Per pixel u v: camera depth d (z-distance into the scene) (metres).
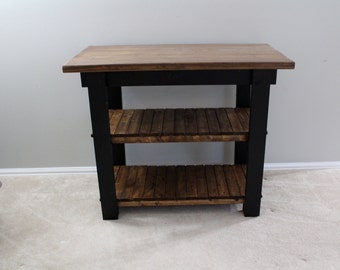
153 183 1.71
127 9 1.75
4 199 1.81
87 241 1.50
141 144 2.02
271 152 2.03
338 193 1.80
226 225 1.58
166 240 1.49
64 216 1.67
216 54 1.47
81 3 1.73
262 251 1.41
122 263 1.37
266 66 1.31
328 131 1.97
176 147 2.03
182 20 1.77
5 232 1.56
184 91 1.90
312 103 1.91
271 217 1.62
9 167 2.03
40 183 1.96
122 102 1.92
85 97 1.91
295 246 1.44
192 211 1.69
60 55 1.82
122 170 1.83
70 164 2.04
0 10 1.73
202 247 1.44
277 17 1.75
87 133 1.99
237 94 1.79
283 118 1.95
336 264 1.34
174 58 1.40
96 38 1.80
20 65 1.84
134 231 1.55
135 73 1.37
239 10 1.74
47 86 1.88
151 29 1.78
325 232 1.51
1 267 1.36
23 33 1.78
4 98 1.91
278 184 1.89
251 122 1.45
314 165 2.03
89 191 1.87
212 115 1.70
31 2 1.72
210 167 1.84
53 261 1.39
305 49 1.80
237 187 1.65
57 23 1.76
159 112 1.76
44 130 1.98
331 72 1.85
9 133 1.98
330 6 1.72
